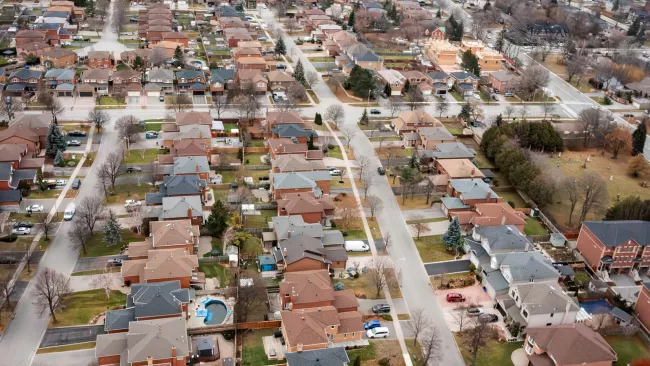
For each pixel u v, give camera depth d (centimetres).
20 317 11825
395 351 11681
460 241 14888
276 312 12375
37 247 13900
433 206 16900
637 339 12481
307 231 14338
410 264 14362
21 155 16875
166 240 13538
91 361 10919
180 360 10619
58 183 16475
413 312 12769
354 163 19050
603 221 14825
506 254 13800
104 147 18838
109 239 13938
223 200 16238
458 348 11888
